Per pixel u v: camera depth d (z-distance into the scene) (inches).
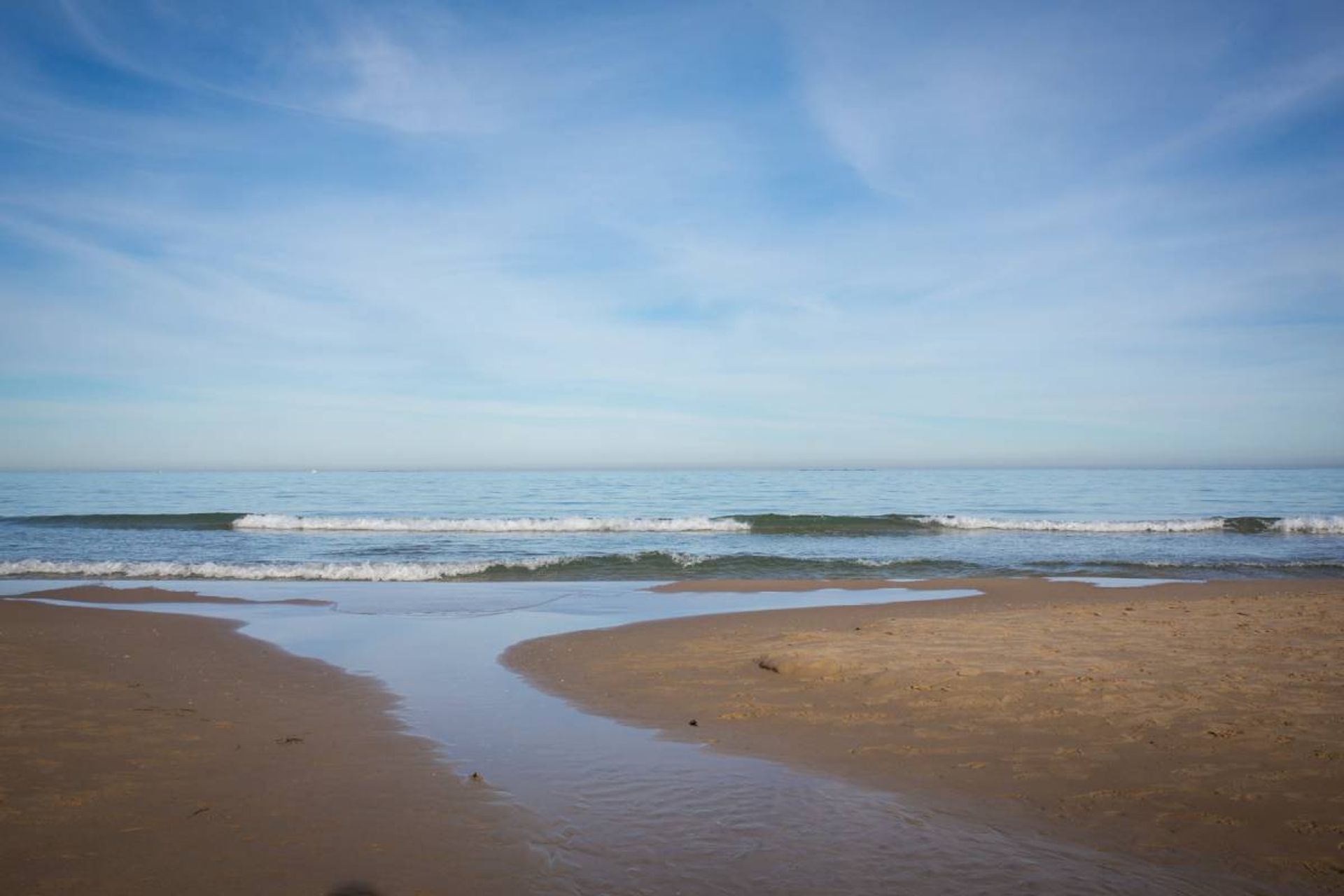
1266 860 167.3
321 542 1022.4
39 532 1125.7
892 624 460.8
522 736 262.7
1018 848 175.8
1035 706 281.1
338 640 440.5
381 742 255.0
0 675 337.4
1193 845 175.0
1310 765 217.0
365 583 701.3
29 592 629.0
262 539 1056.8
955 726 263.0
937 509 1600.6
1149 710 270.4
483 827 187.9
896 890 157.3
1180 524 1173.1
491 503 1758.1
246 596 616.1
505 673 357.4
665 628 470.9
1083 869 165.2
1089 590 623.2
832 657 349.4
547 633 462.9
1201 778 211.5
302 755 241.1
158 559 856.9
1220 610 492.4
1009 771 221.9
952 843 178.5
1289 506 1631.4
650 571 767.7
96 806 197.9
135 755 238.1
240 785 214.7
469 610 553.0
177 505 1688.0
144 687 323.3
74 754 237.1
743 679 338.3
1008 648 380.5
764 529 1184.8
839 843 179.3
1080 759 228.7
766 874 164.4
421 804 201.9
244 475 3604.8
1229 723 254.4
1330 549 945.5
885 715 277.3
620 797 207.3
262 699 309.9
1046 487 2333.9
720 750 246.1
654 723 277.1
